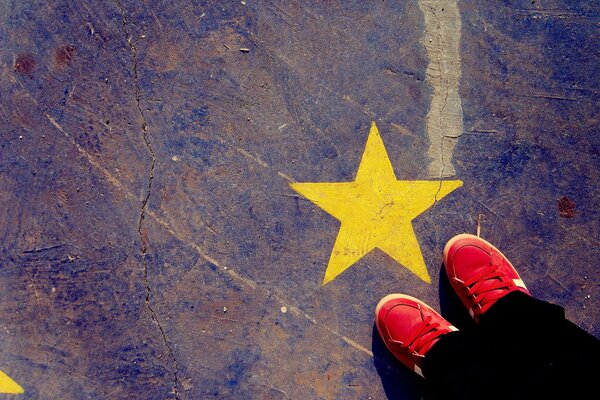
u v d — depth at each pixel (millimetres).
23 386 2186
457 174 2322
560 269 2326
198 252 2254
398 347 2221
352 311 2266
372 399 2254
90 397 2205
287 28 2311
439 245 2311
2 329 2193
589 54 2346
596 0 2354
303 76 2303
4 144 2229
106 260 2234
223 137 2279
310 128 2295
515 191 2336
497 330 2158
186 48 2285
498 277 2252
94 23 2264
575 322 2316
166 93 2275
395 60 2326
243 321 2246
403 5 2334
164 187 2260
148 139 2264
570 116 2330
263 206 2275
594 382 1905
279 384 2240
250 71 2295
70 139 2248
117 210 2244
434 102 2328
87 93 2256
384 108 2318
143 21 2277
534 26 2336
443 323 2236
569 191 2346
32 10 2250
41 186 2230
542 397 1928
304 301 2256
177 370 2229
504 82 2344
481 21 2348
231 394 2232
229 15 2301
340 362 2252
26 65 2244
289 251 2266
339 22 2320
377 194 2299
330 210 2283
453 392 2029
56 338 2205
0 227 2213
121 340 2223
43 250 2219
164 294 2240
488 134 2334
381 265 2285
